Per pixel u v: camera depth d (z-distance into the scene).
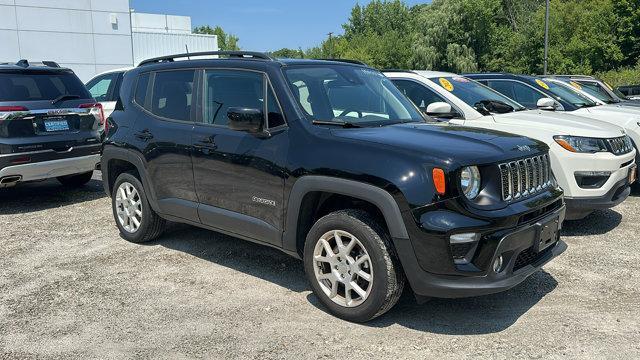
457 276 3.42
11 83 6.91
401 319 3.91
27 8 19.58
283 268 4.97
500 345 3.51
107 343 3.60
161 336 3.68
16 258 5.30
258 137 4.25
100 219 6.78
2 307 4.18
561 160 5.85
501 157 3.64
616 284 4.54
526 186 3.83
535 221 3.75
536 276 4.74
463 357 3.37
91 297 4.34
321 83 4.50
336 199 4.05
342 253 3.81
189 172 4.81
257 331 3.74
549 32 43.12
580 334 3.65
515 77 9.10
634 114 8.18
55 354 3.46
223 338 3.64
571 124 6.20
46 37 20.12
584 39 42.16
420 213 3.42
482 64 52.56
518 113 6.80
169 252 5.43
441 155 3.50
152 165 5.17
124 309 4.11
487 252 3.43
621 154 6.01
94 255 5.37
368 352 3.44
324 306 4.04
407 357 3.38
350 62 5.13
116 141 5.54
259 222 4.29
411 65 56.12
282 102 4.20
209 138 4.60
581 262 5.09
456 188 3.42
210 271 4.90
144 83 5.48
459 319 3.91
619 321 3.85
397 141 3.72
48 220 6.75
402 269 3.65
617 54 40.97
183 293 4.41
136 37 24.02
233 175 4.41
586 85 11.41
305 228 4.12
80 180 8.77
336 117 4.28
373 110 4.59
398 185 3.48
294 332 3.71
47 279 4.74
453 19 53.09
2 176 6.69
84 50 21.09
